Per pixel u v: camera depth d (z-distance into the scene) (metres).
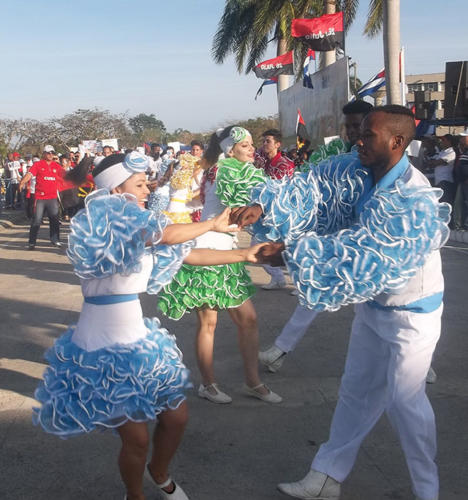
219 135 4.32
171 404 2.95
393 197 2.75
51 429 2.83
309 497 3.23
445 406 4.41
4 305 7.37
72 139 42.59
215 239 4.32
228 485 3.48
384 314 3.03
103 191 2.79
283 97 22.30
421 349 2.95
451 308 6.91
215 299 4.24
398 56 13.86
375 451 3.82
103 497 3.36
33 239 12.22
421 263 2.77
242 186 3.81
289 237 3.11
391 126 2.93
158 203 7.93
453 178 12.49
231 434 4.05
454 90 16.62
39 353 5.59
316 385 4.79
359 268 2.70
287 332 4.98
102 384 2.75
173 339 3.07
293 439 3.99
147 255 2.89
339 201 3.15
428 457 3.04
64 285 8.59
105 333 2.85
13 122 42.12
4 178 24.28
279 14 26.62
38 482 3.49
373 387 3.21
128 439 2.86
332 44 17.62
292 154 13.88
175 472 3.60
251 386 4.51
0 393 4.56
